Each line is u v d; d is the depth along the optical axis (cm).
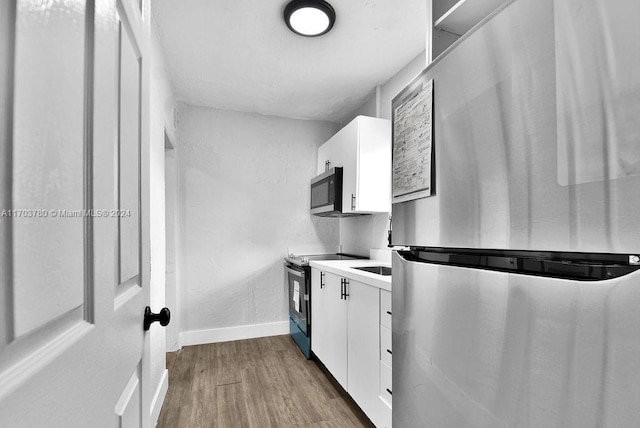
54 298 36
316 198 330
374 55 240
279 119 361
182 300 319
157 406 192
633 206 45
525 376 58
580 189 51
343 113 355
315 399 215
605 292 47
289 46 227
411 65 248
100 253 50
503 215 65
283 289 355
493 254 69
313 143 372
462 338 73
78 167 43
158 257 210
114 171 58
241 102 323
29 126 32
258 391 226
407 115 99
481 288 68
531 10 59
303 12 187
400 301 98
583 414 49
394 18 198
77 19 43
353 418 194
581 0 51
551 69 56
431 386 83
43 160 35
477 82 72
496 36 67
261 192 350
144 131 84
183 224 321
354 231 341
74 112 42
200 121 330
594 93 49
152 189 193
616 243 47
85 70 45
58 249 38
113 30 56
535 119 59
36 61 34
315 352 271
